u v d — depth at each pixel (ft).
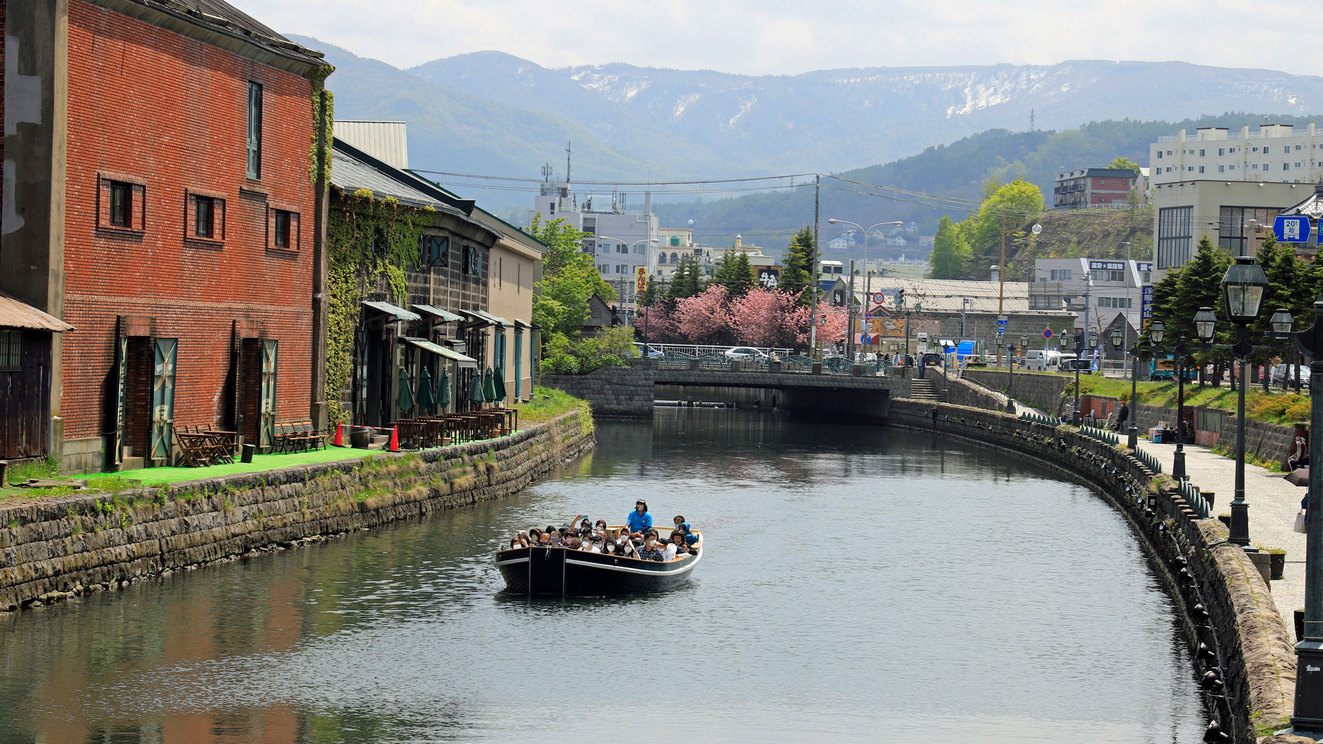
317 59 160.25
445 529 153.79
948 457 299.79
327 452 157.38
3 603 93.56
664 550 127.95
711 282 586.86
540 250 322.14
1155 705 90.94
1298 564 113.29
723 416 433.48
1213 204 426.92
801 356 459.32
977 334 590.55
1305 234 264.11
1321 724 55.77
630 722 83.51
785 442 329.11
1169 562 140.36
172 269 134.10
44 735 76.18
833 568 143.64
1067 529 179.63
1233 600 88.79
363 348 177.88
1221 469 201.46
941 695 92.68
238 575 119.03
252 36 145.28
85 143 120.67
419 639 102.78
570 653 100.83
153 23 129.70
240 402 148.15
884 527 177.68
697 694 90.79
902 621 117.08
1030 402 389.80
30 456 113.70
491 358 256.32
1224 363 273.75
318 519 138.51
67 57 117.80
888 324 572.51
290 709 83.41
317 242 163.53
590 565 120.16
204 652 94.73
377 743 77.20
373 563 130.52
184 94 135.23
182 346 136.26
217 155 141.49
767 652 103.81
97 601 102.58
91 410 123.54
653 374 401.08
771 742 80.33
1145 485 178.60
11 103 116.67
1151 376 322.75
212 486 119.96
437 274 206.90
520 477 204.64
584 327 444.14
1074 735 83.51
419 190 213.87
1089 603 127.03
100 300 123.75
